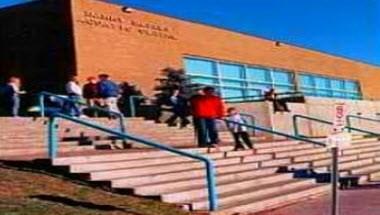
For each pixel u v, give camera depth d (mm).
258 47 40094
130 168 14570
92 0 28969
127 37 30469
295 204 14695
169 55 32906
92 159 14344
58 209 10789
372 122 37312
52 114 14352
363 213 13023
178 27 33812
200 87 30969
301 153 22000
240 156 18875
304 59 44469
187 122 23656
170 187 13875
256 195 14531
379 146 27828
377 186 17844
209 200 12586
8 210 10219
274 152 20875
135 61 30688
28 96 26516
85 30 28453
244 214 13031
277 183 16188
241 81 38250
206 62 35719
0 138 15945
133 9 30938
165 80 31031
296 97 31797
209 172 12562
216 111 19312
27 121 17641
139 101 27828
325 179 18031
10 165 13984
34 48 29281
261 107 28875
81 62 28000
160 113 26328
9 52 30125
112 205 11781
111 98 22594
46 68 28734
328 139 9984
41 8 29281
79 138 18531
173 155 16312
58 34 28500
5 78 30000
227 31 37656
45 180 12836
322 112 32438
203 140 19219
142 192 13148
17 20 30016
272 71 41188
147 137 21375
